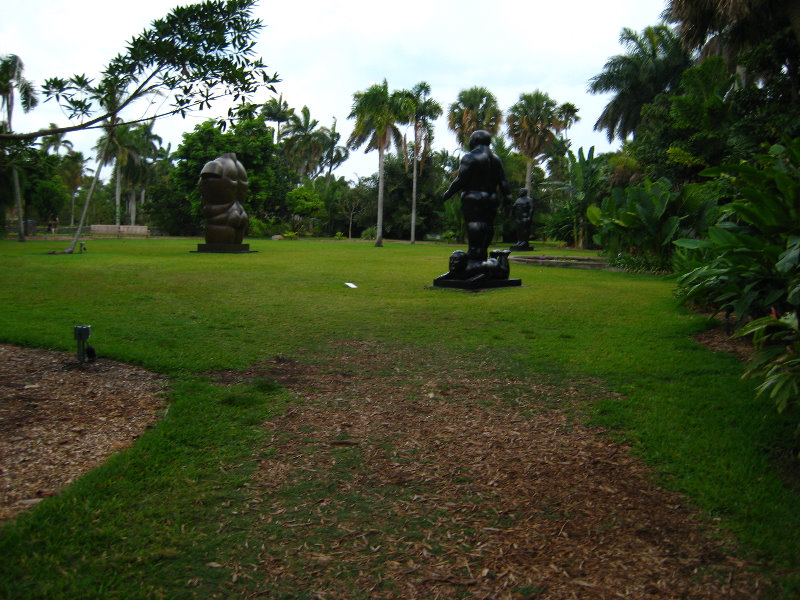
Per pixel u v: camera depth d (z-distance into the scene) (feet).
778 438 12.21
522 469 11.09
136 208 239.30
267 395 15.26
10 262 53.67
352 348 21.06
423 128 118.83
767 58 47.93
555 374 17.63
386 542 8.56
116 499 9.45
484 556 8.22
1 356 18.21
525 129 136.15
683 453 11.59
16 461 10.78
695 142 57.67
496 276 40.81
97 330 22.43
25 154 17.06
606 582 7.64
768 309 19.52
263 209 161.79
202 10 14.03
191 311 27.99
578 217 112.57
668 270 50.80
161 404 14.28
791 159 19.65
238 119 15.60
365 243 121.08
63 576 7.47
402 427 13.25
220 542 8.43
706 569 7.93
